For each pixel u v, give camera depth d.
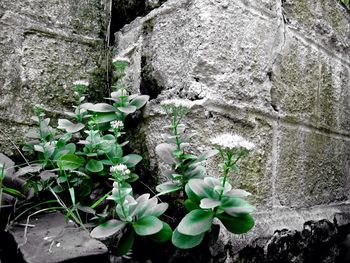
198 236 0.51
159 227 0.52
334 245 0.87
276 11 0.77
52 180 0.67
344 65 1.04
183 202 0.63
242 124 0.68
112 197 0.53
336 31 0.99
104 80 0.89
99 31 0.89
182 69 0.67
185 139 0.60
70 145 0.69
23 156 0.71
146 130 0.73
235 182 0.65
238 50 0.68
